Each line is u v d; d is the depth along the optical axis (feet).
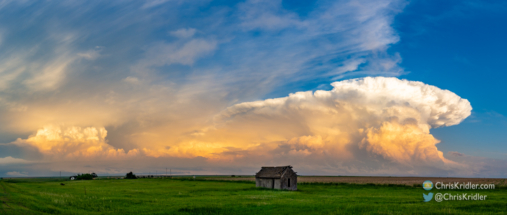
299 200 171.22
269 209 135.13
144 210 132.36
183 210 132.67
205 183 394.93
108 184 361.30
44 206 123.65
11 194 148.25
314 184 371.56
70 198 156.87
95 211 128.06
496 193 225.97
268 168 310.65
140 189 265.54
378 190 274.36
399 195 213.46
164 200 168.96
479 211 127.85
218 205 145.59
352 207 135.95
